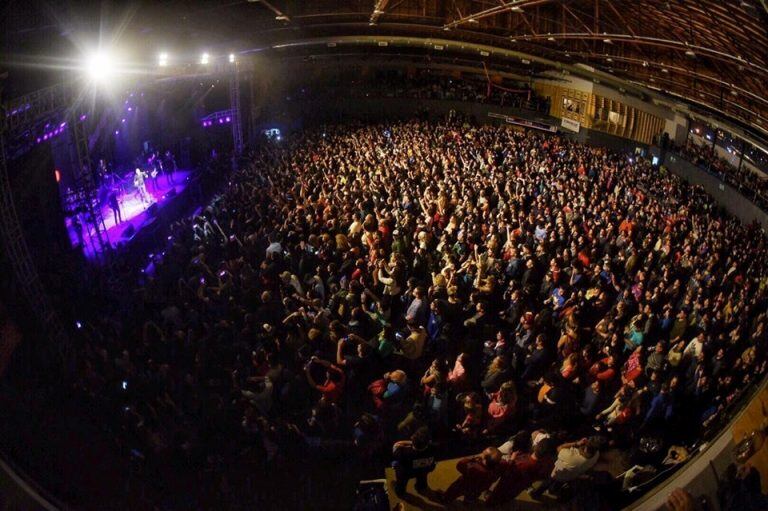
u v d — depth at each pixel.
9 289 10.16
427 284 13.53
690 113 24.78
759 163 21.22
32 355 9.83
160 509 7.82
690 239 14.79
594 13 24.52
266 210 17.20
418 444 7.19
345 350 9.99
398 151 24.70
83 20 16.92
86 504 7.28
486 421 9.21
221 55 27.30
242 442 8.39
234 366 9.80
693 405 9.14
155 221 20.89
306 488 8.48
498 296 12.68
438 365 8.75
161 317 11.62
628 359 9.82
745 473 5.15
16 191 13.48
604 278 12.24
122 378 9.30
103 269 15.27
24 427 8.00
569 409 9.01
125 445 8.39
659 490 6.10
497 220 15.53
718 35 18.69
